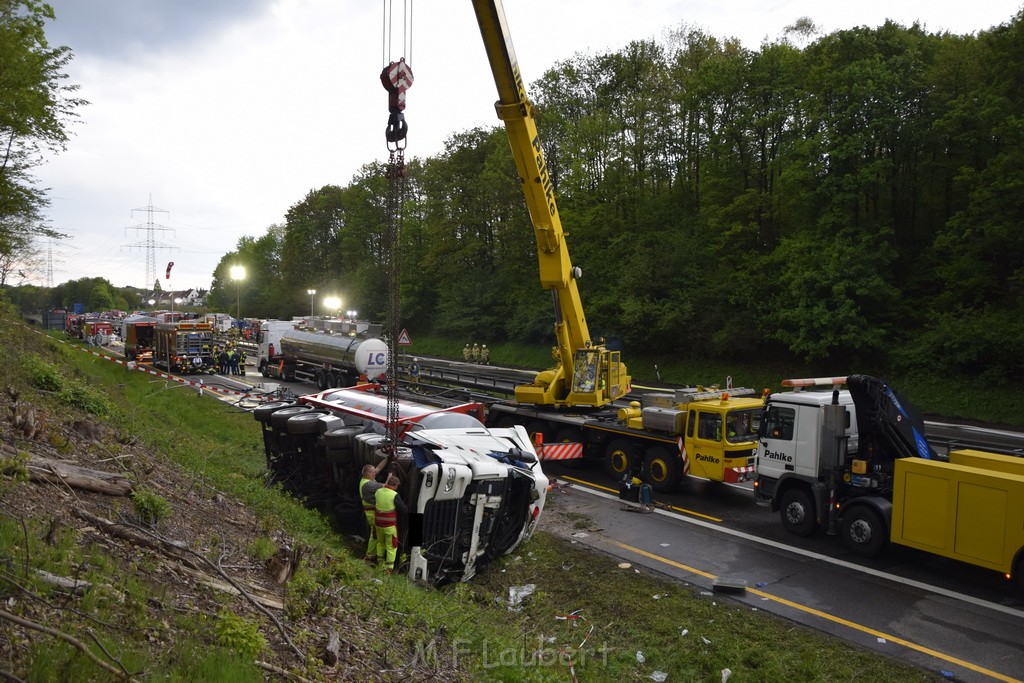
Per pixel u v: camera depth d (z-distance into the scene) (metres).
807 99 29.94
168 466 9.16
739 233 34.19
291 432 11.46
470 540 8.70
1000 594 8.80
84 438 8.47
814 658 7.01
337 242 77.69
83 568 4.18
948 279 27.59
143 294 171.62
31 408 8.25
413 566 8.23
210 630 4.20
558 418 16.33
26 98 15.78
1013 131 23.70
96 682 3.11
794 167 28.95
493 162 48.53
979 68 27.05
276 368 33.00
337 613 5.60
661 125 41.09
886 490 10.18
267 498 9.45
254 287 97.00
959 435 20.30
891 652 7.28
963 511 8.78
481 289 50.12
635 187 41.62
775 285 31.28
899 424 9.93
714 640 7.51
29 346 17.44
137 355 37.91
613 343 39.16
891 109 27.69
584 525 11.72
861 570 9.66
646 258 36.50
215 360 35.09
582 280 41.41
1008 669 6.89
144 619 3.97
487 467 8.76
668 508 12.82
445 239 54.00
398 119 7.51
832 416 10.62
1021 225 24.47
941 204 31.20
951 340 25.55
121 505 6.11
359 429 10.87
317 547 7.41
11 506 4.84
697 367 34.72
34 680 2.94
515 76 12.47
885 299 27.88
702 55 42.81
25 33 16.36
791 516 11.28
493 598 8.34
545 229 14.42
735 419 13.24
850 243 28.11
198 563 5.38
